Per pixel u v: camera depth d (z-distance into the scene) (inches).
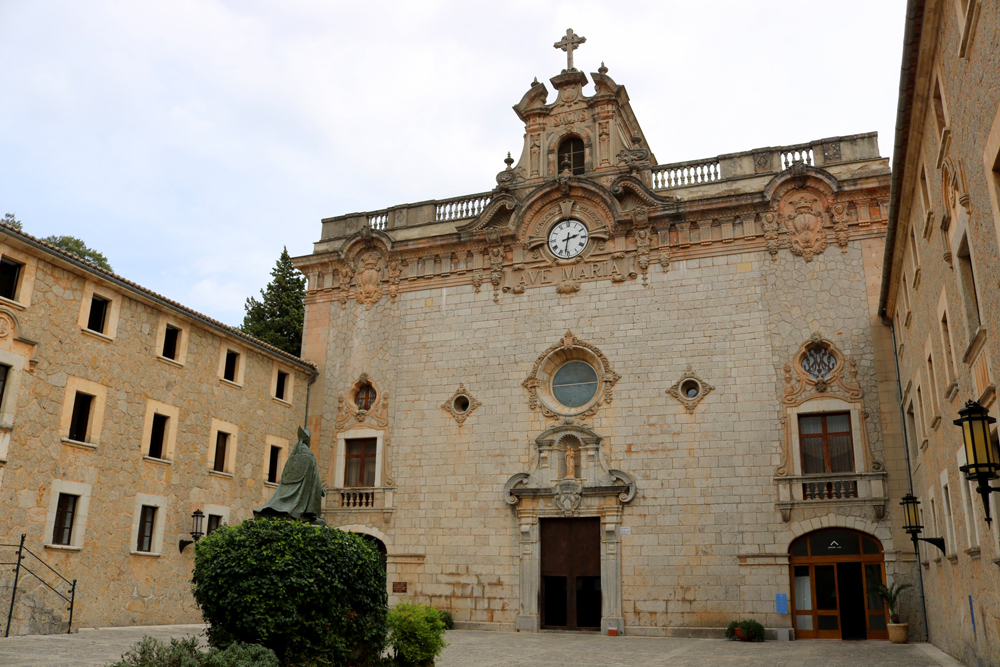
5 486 872.9
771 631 1057.5
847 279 1159.6
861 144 1221.7
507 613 1192.2
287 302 2111.2
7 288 914.1
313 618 538.6
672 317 1227.9
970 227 510.0
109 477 1003.9
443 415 1314.0
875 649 912.9
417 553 1263.5
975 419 457.1
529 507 1218.0
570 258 1309.1
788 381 1145.4
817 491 1096.2
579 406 1261.1
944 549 774.5
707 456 1154.0
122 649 738.2
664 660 806.5
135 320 1071.6
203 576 549.0
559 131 1401.3
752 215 1229.1
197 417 1156.5
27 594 879.1
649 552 1144.2
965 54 469.1
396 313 1400.1
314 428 1393.9
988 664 613.9
